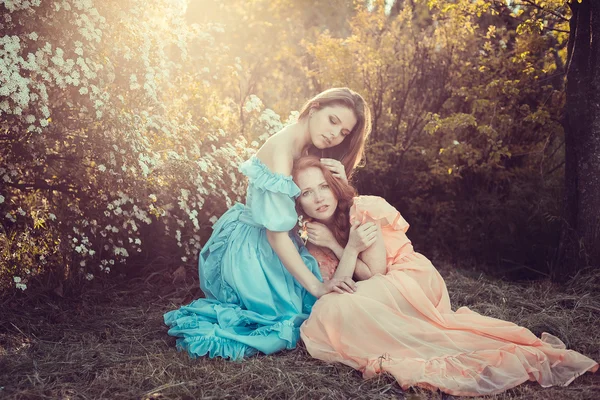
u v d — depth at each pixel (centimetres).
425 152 541
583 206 428
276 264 308
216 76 457
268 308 302
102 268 377
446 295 311
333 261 315
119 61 372
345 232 313
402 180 554
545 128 523
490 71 540
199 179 377
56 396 252
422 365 260
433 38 572
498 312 369
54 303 373
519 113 531
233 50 762
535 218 503
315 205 307
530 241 496
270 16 817
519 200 523
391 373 262
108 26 359
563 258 439
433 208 550
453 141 520
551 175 541
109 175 373
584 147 426
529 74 509
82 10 349
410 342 274
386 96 566
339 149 325
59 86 338
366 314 277
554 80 527
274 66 763
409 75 568
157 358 286
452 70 558
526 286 441
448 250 528
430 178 550
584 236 426
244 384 260
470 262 510
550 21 521
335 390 256
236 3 786
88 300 385
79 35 347
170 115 408
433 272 305
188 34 446
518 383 253
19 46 315
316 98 307
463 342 276
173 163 376
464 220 539
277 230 291
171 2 412
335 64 576
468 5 493
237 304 311
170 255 447
